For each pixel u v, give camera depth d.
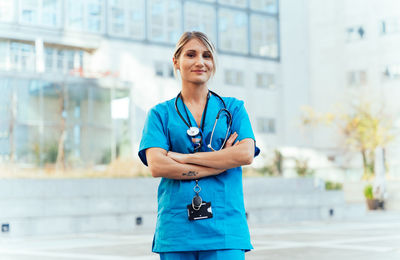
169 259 2.40
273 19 34.06
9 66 23.98
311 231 13.34
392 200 23.31
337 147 30.33
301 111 32.84
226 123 2.51
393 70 31.38
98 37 27.06
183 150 2.48
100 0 27.25
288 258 8.07
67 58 26.14
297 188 19.25
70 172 17.92
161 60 29.30
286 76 33.84
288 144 32.84
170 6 30.06
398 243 10.34
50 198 13.81
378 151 20.52
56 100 20.66
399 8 31.31
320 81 33.38
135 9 28.62
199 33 2.52
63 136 20.38
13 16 24.36
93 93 21.58
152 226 14.98
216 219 2.38
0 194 13.56
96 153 21.19
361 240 10.95
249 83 32.78
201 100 2.55
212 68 2.53
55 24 25.61
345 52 32.97
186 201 2.39
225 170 2.43
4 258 8.38
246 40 33.03
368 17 32.38
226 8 32.50
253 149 2.46
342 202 18.95
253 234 12.51
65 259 8.19
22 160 19.28
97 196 14.28
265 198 17.16
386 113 30.14
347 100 31.64
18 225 12.88
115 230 14.27
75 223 13.65
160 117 2.52
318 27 33.72
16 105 19.78
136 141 24.80
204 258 2.38
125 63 27.98
